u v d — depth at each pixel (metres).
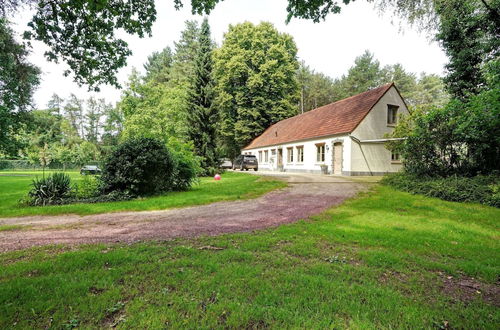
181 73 43.41
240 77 34.38
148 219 6.12
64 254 3.56
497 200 7.50
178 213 6.80
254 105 34.44
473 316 2.31
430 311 2.34
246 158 28.78
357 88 48.09
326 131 20.22
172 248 3.92
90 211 7.05
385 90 18.83
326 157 19.92
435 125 10.38
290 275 2.96
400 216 6.29
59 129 48.94
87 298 2.45
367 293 2.61
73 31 5.31
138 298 2.46
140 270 3.08
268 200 8.62
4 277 2.93
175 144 13.59
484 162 9.95
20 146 14.66
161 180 10.19
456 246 4.22
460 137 9.62
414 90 49.47
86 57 5.77
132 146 9.88
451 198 8.45
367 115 18.28
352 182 13.04
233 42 34.72
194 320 2.13
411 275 3.12
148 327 2.03
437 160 10.77
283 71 34.12
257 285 2.71
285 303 2.39
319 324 2.09
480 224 5.76
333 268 3.23
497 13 10.52
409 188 10.19
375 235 4.61
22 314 2.21
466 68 12.30
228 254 3.61
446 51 12.96
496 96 7.68
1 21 9.75
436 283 2.94
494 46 11.27
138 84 23.44
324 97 48.41
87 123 61.12
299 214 6.45
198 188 12.20
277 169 27.58
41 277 2.87
